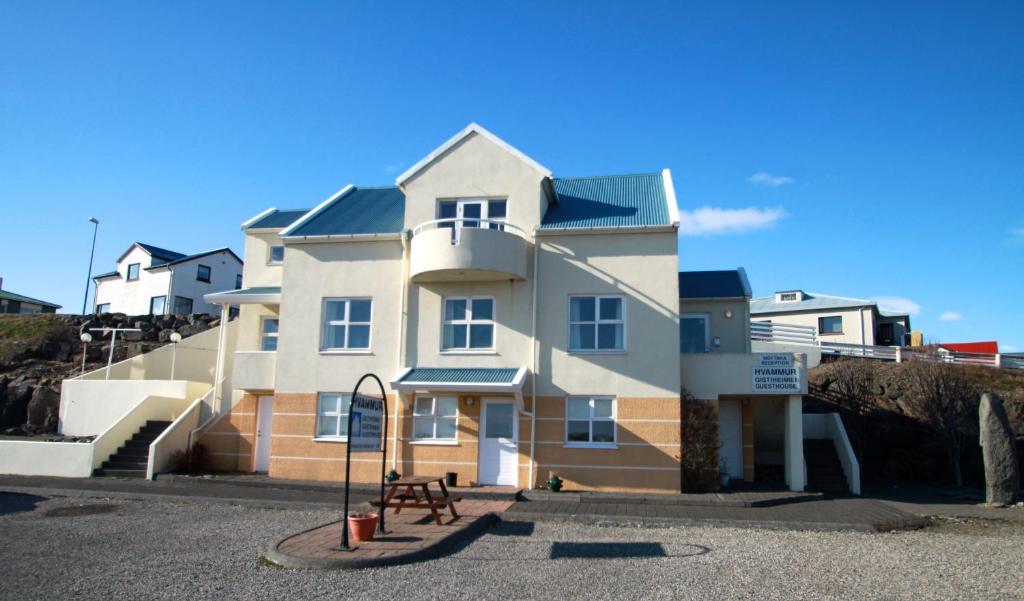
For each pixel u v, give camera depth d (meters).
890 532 14.26
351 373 20.39
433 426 19.75
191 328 33.78
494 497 17.42
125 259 46.06
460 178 20.70
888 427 24.69
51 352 31.23
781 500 17.44
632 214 20.50
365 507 15.55
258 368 21.39
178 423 21.20
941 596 9.14
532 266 19.98
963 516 16.16
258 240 24.84
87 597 8.70
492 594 8.94
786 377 19.34
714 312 22.86
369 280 20.78
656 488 18.41
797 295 45.22
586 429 19.11
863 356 31.17
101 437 20.62
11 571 9.98
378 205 23.73
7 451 20.75
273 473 20.27
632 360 19.03
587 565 10.61
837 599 8.93
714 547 12.18
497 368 19.55
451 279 20.03
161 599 8.63
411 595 8.86
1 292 51.06
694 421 18.91
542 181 20.44
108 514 15.19
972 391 23.80
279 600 8.61
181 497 17.14
